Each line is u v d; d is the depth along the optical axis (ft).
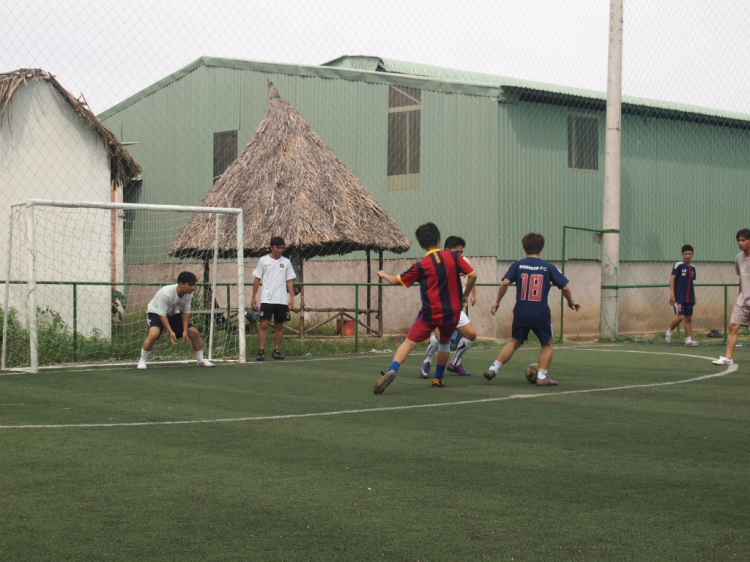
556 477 14.20
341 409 22.08
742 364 35.50
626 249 61.93
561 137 58.18
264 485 13.56
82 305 42.04
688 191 65.92
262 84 64.03
